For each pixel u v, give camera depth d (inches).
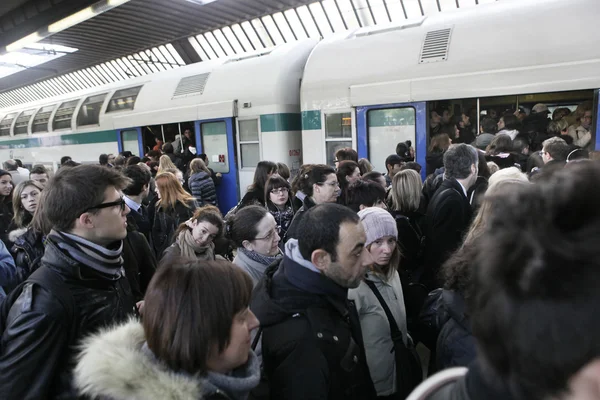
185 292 37.4
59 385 50.4
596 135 159.3
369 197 102.0
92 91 416.8
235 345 39.4
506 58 175.8
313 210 56.6
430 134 202.2
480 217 57.5
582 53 159.6
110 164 280.4
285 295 54.2
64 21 401.7
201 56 667.4
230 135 279.9
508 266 14.7
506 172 91.4
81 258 54.3
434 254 108.6
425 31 205.5
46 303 50.2
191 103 301.3
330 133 233.0
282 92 255.0
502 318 14.6
